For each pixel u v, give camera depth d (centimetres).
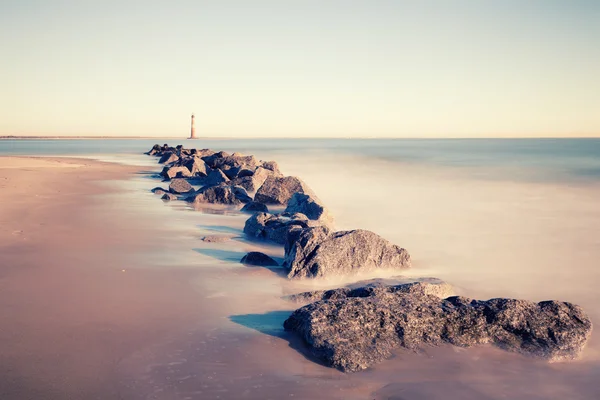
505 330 695
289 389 563
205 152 5309
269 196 2056
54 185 2547
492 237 1479
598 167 4331
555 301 734
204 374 590
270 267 1066
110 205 1931
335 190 2752
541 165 4625
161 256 1136
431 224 1695
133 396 538
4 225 1427
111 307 798
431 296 764
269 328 731
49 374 579
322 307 709
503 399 559
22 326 713
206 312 789
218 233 1432
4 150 8369
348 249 1036
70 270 998
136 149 9194
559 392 577
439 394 565
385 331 678
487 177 3541
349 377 595
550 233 1545
